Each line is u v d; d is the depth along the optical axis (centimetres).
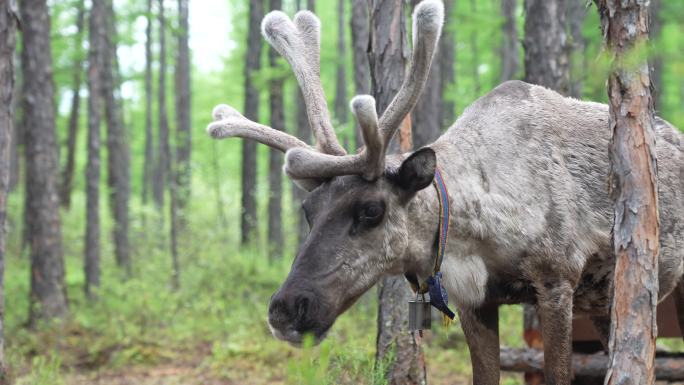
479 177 409
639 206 340
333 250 360
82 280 1449
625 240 343
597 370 579
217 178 2072
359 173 366
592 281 440
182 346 918
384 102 550
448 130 439
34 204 1034
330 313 356
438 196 393
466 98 1566
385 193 371
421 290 411
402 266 386
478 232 402
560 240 412
